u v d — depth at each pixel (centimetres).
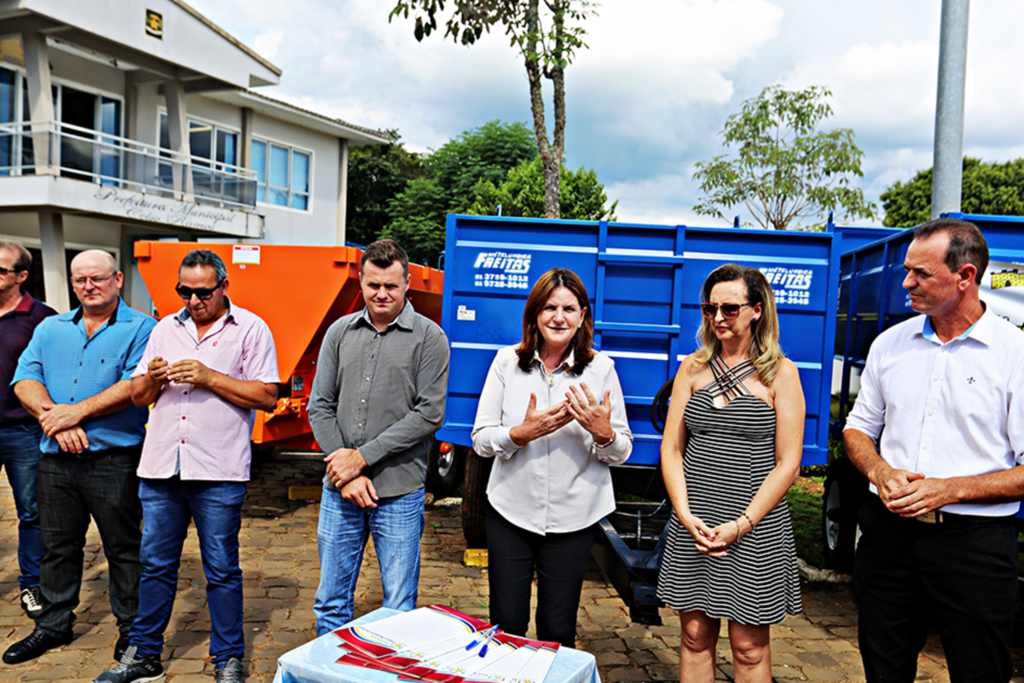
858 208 1240
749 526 245
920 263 236
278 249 571
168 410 320
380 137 2248
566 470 268
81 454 341
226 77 1719
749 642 251
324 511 296
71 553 359
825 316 413
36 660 351
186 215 1634
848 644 406
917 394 246
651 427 423
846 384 504
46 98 1402
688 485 261
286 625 403
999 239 387
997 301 369
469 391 427
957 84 498
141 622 331
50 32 1408
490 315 425
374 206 3975
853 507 488
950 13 496
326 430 295
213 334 330
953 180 504
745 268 262
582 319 279
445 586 475
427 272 725
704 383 266
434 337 298
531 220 420
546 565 271
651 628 418
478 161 3553
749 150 1239
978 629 232
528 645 192
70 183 1382
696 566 258
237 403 324
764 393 255
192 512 331
